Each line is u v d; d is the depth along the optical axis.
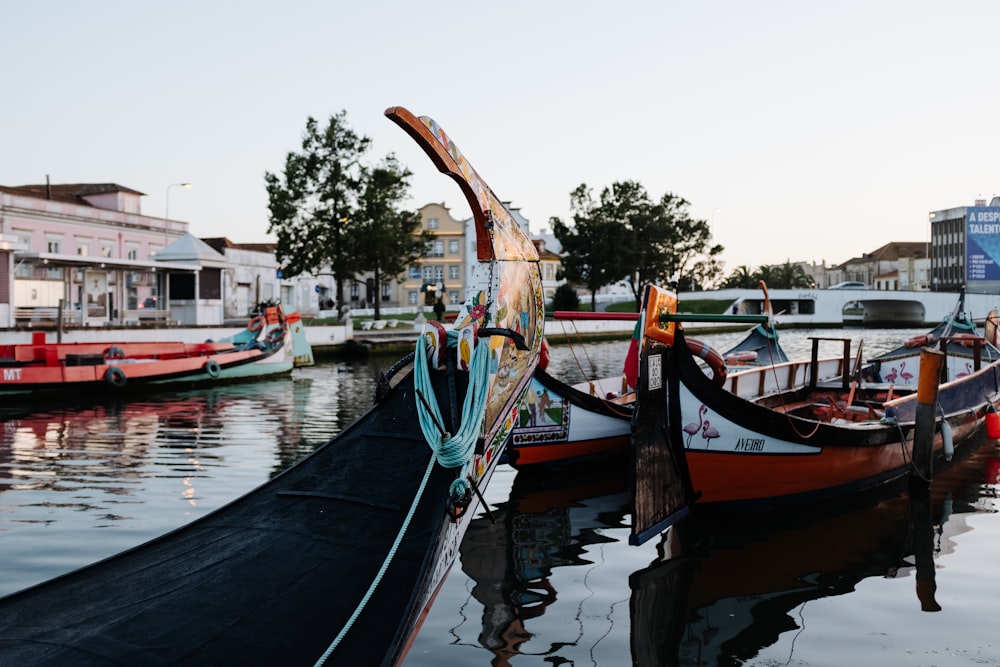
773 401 13.44
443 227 75.94
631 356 8.70
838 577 7.43
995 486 10.85
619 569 7.68
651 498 8.16
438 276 76.00
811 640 6.12
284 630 4.89
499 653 5.90
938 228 96.44
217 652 4.71
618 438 12.52
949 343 17.17
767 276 95.69
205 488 10.60
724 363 9.26
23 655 4.68
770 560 7.91
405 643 4.61
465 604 6.81
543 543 8.50
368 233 39.44
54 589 5.35
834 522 9.20
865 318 80.75
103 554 7.86
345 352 36.19
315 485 6.57
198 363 23.61
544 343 11.40
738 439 8.75
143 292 34.03
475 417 6.38
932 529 8.88
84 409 18.73
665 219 58.50
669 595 7.01
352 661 4.56
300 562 5.60
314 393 22.30
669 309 8.53
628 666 5.71
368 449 6.84
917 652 5.91
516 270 8.11
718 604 6.82
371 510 6.13
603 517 9.54
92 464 12.20
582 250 57.19
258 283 48.62
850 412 12.16
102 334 27.06
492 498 10.45
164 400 20.58
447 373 6.88
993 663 5.73
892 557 7.97
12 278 26.52
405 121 6.12
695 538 8.62
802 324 70.56
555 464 11.85
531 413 11.33
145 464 12.19
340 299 41.00
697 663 5.76
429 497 6.14
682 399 8.50
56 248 40.41
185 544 5.96
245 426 16.11
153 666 4.58
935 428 11.09
